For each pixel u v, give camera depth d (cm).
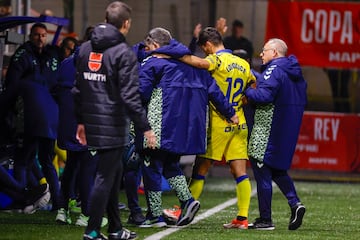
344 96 4628
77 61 1944
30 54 2655
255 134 2362
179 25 4297
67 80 2498
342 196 3634
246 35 4575
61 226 2383
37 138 2667
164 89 2248
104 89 1903
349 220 2758
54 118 2652
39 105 2622
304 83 2395
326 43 4312
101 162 1920
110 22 1928
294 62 2377
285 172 2400
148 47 2303
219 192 3656
